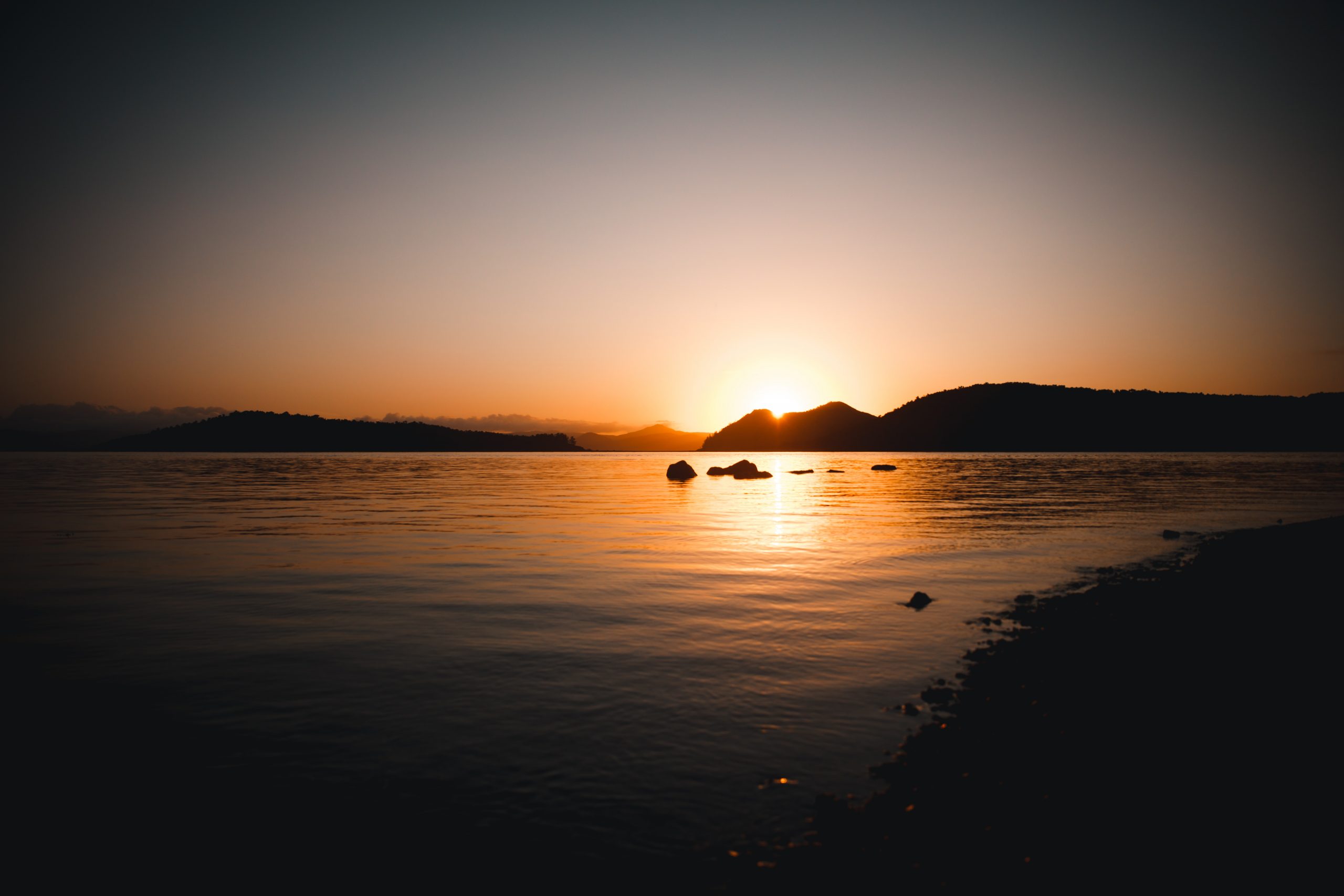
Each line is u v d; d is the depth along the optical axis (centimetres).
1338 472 7738
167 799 661
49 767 726
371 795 668
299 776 707
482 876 540
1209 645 1083
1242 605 1327
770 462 14475
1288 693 866
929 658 1100
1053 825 589
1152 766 689
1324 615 1220
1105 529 2867
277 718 859
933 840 574
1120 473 7919
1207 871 520
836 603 1516
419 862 560
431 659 1104
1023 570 1909
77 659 1094
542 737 800
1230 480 6391
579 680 1000
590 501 4594
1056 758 713
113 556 2133
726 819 619
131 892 524
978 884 513
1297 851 542
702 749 765
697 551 2311
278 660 1096
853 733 804
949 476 7781
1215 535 2573
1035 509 3772
